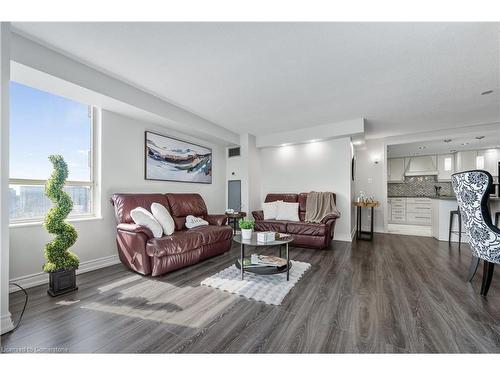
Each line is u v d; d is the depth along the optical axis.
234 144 4.96
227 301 1.87
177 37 1.81
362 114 3.67
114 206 2.79
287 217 4.25
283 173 5.06
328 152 4.52
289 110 3.50
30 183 2.27
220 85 2.66
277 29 1.72
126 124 3.12
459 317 1.61
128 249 2.57
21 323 1.53
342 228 4.34
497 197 3.79
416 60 2.14
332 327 1.50
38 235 2.23
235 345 1.32
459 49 1.96
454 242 4.12
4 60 1.41
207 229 3.09
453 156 6.24
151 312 1.69
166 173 3.73
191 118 3.63
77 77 2.15
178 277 2.41
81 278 2.38
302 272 2.55
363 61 2.16
